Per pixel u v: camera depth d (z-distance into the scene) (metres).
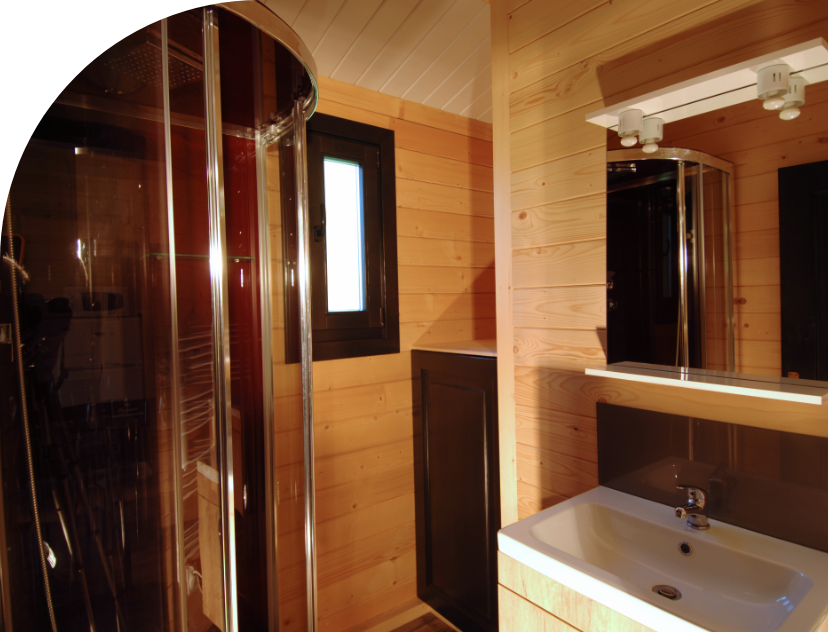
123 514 0.93
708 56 1.11
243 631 1.21
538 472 1.54
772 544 1.02
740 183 1.03
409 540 2.22
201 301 1.06
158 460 0.97
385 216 2.16
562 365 1.45
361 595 2.07
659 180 1.18
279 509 1.33
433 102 2.26
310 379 1.46
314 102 1.43
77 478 0.88
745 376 1.04
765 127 0.99
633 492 1.29
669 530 1.11
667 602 0.80
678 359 1.15
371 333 2.13
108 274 0.91
